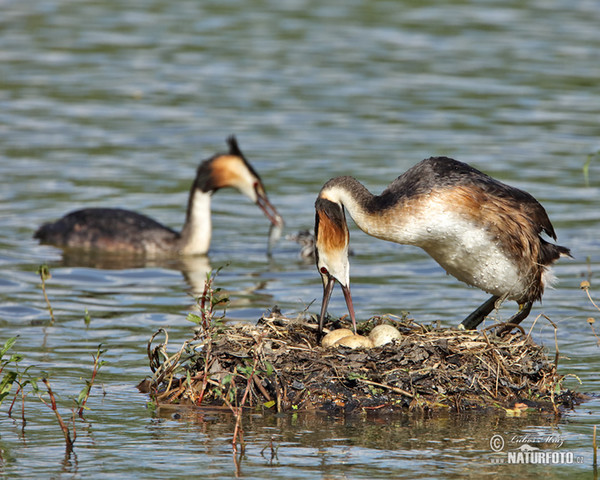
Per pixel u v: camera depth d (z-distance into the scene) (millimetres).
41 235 17062
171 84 27156
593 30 33375
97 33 32781
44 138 22297
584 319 12984
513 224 11086
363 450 8883
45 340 12062
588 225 17031
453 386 10172
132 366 11211
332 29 33594
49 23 34094
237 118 24094
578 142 22031
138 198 18984
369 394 10094
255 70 28531
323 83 27281
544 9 36656
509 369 10398
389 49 30891
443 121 23797
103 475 8281
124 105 25109
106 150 21672
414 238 11211
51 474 8305
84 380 10742
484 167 20000
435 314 13070
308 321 11719
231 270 15656
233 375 9711
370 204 11383
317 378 10172
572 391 10531
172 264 16031
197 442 9062
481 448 8984
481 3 37562
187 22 34562
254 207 19500
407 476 8281
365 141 22141
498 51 30625
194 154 21469
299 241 17156
